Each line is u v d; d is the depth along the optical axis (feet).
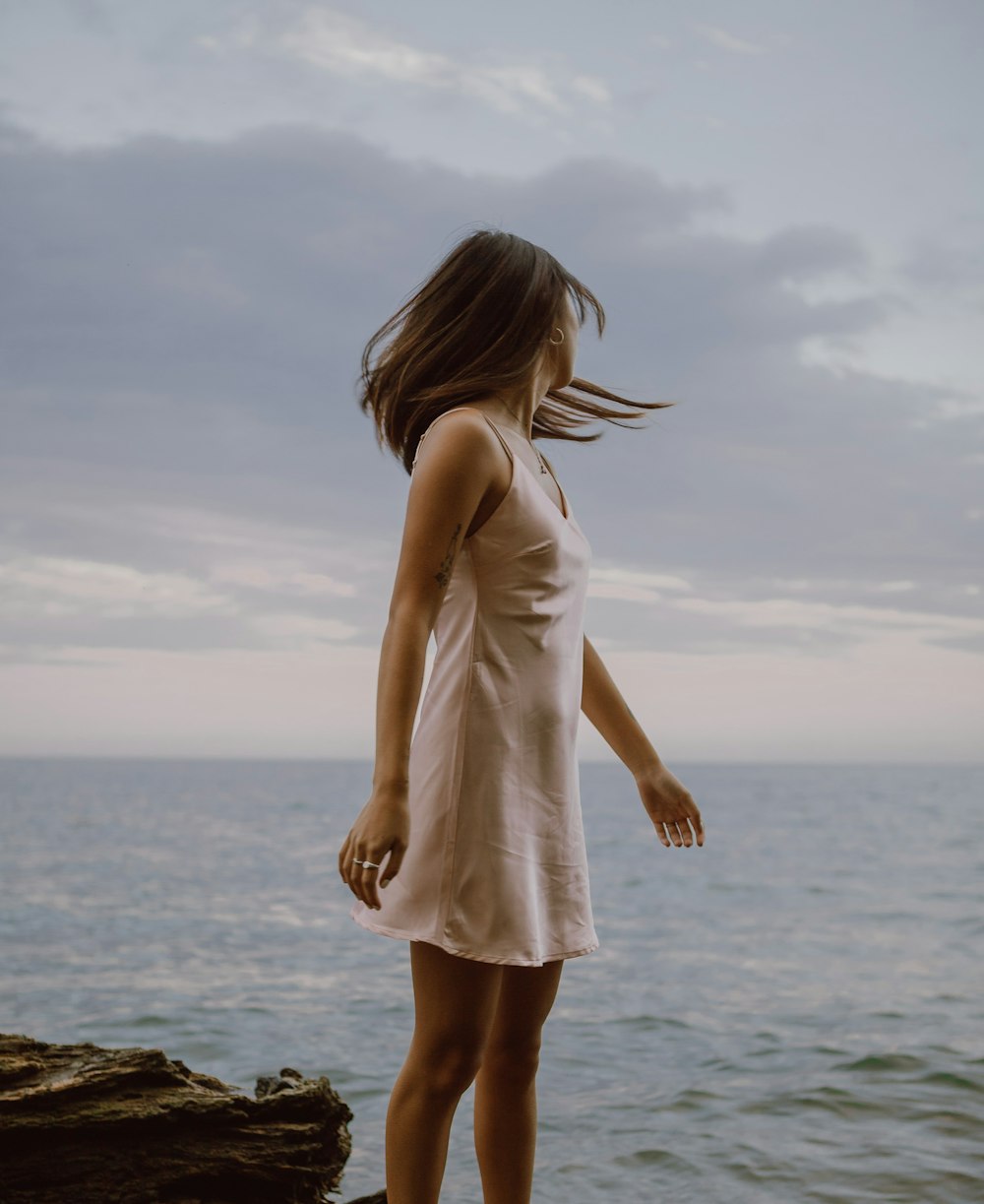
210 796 209.67
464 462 6.05
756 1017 23.41
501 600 6.22
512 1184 6.76
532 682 6.23
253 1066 19.72
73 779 342.64
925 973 29.37
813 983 28.14
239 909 50.85
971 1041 18.97
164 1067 8.29
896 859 78.84
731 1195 10.96
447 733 6.14
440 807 6.06
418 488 6.07
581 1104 15.70
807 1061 18.06
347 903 53.36
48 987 29.84
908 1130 13.15
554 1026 22.81
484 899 5.97
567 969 31.96
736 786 306.55
